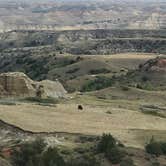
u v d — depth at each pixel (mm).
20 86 94625
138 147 58000
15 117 66750
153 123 77000
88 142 58094
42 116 70375
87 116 74812
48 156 49781
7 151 52312
